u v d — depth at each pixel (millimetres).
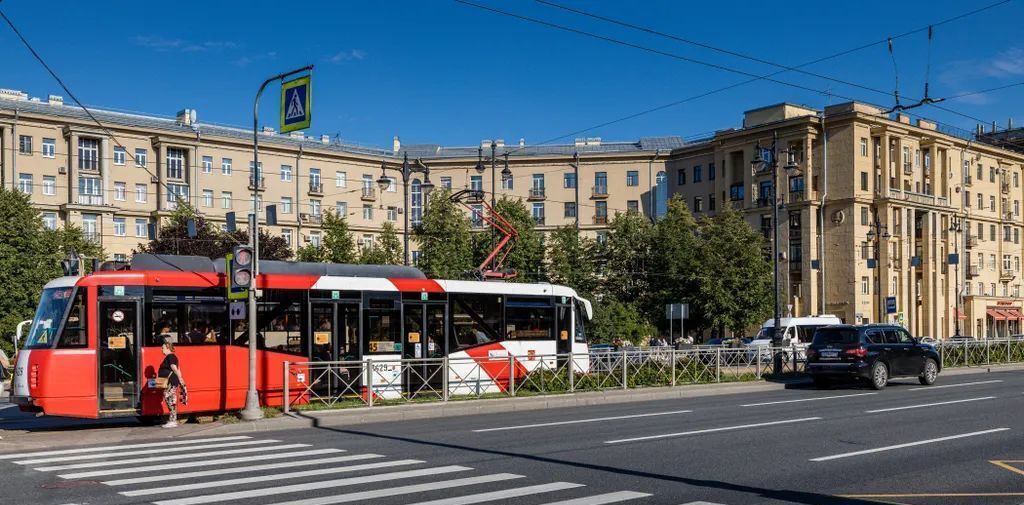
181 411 17797
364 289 20922
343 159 73312
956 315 68438
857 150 63562
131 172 63812
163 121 68125
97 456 12656
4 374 26953
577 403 21203
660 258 54031
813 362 24969
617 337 47938
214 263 19219
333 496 9336
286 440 14539
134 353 17375
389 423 17531
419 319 21938
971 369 32531
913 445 13086
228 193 67250
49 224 61031
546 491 9586
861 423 16031
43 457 12625
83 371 16688
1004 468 10992
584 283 53625
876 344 24578
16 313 46812
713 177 72375
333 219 54031
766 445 13211
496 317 23641
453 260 46500
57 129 61625
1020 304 79938
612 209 76312
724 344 44969
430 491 9602
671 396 23109
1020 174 82062
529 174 77312
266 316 19266
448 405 19297
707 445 13258
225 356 18531
